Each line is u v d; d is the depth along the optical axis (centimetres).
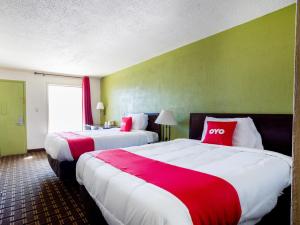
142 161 179
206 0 203
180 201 101
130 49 353
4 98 481
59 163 279
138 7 213
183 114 343
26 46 327
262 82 241
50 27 257
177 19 242
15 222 193
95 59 415
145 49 355
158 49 356
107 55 387
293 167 44
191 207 99
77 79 596
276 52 228
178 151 219
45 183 296
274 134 224
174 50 356
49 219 199
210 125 262
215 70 292
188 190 112
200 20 247
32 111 519
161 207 98
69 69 506
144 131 386
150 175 140
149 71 418
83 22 245
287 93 220
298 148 43
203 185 119
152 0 200
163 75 382
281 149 218
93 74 580
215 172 144
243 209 119
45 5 205
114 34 284
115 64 461
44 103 536
